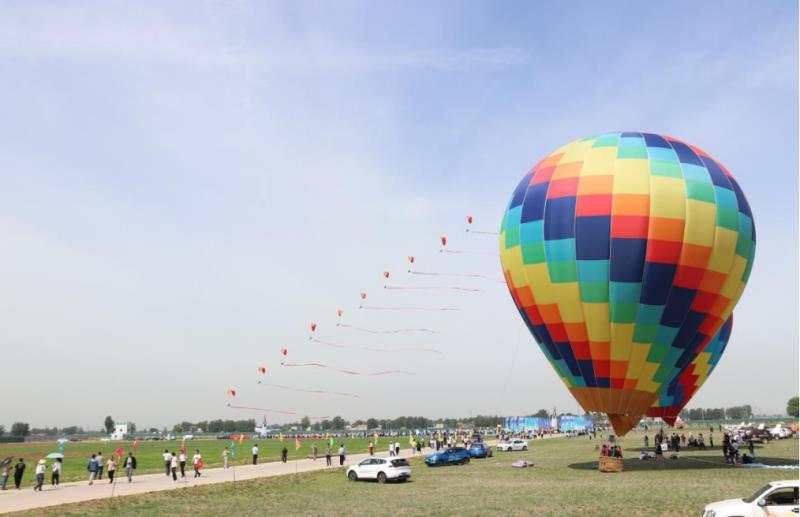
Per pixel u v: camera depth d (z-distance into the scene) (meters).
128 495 35.22
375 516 26.05
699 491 30.14
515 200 42.69
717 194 38.19
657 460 50.34
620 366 37.94
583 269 37.53
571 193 38.59
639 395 38.53
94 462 41.94
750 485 32.25
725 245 37.81
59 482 43.78
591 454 64.62
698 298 37.66
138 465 69.06
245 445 137.62
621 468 41.78
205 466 60.38
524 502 28.56
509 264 42.03
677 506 25.84
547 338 40.19
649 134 40.66
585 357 38.56
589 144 40.69
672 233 36.72
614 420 38.91
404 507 28.47
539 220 39.59
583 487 33.56
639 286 36.84
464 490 34.66
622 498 28.59
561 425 153.88
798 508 18.84
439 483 39.53
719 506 19.75
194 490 37.78
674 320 37.47
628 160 38.38
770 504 19.06
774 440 86.94
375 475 42.03
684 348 38.56
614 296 37.06
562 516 24.38
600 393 38.75
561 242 38.28
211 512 28.52
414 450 80.44
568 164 40.12
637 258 36.69
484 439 136.00
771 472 39.44
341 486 39.62
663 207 36.94
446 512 26.44
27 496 35.06
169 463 47.62
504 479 40.47
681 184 37.53
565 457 61.19
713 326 39.19
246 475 48.50
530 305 40.66
